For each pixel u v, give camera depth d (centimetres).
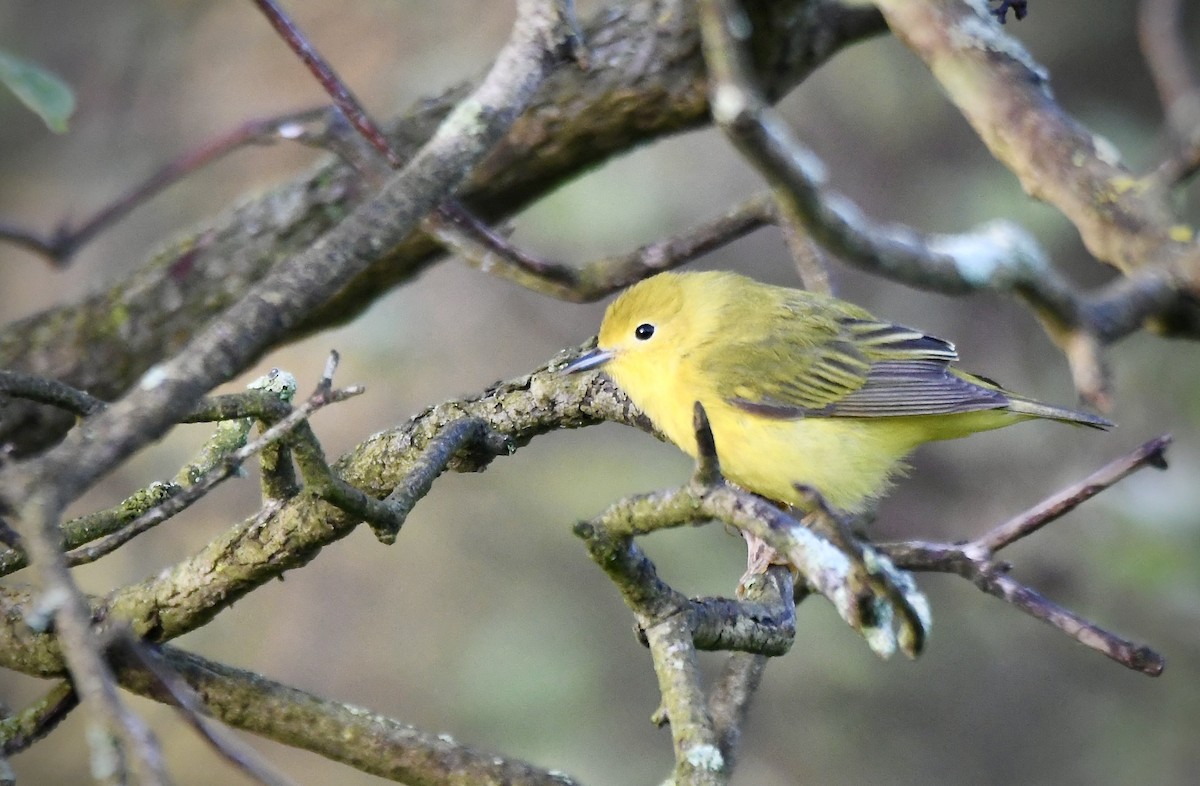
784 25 841
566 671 1475
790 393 923
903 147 1647
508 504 1557
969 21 600
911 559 619
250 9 1531
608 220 1420
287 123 862
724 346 917
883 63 1612
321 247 508
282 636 1512
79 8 1565
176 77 1540
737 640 562
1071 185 569
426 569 1545
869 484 950
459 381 1528
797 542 461
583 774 1419
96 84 1552
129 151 1540
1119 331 534
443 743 571
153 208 1526
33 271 1527
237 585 583
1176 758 1509
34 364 935
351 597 1541
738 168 1479
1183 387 1491
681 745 504
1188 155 557
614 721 1464
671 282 940
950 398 930
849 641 1523
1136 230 553
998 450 1622
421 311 1551
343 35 1491
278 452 566
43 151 1552
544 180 914
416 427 680
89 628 402
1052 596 1520
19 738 568
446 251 912
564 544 1540
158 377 458
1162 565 1388
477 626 1508
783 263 1653
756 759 1516
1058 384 1661
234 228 938
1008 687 1573
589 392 717
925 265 498
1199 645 1483
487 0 1481
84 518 585
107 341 933
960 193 1595
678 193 1473
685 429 922
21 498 414
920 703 1560
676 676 521
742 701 654
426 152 536
